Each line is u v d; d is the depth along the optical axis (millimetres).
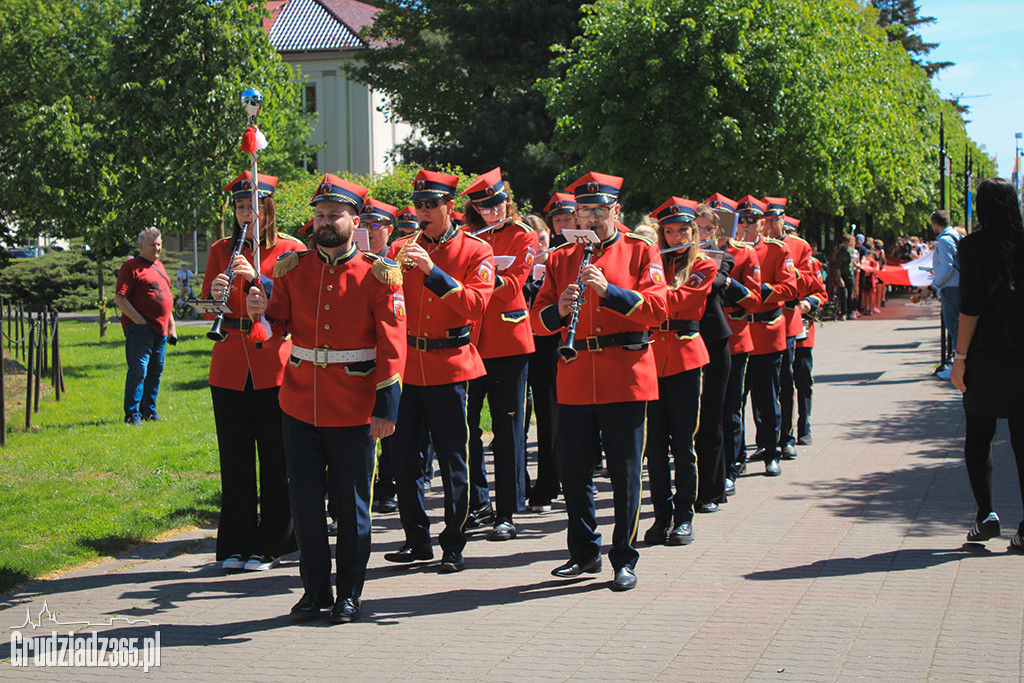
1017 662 4461
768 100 19188
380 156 47906
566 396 5938
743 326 8070
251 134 5699
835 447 9781
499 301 7145
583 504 6000
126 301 11938
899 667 4445
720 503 7727
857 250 28297
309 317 5453
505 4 29891
